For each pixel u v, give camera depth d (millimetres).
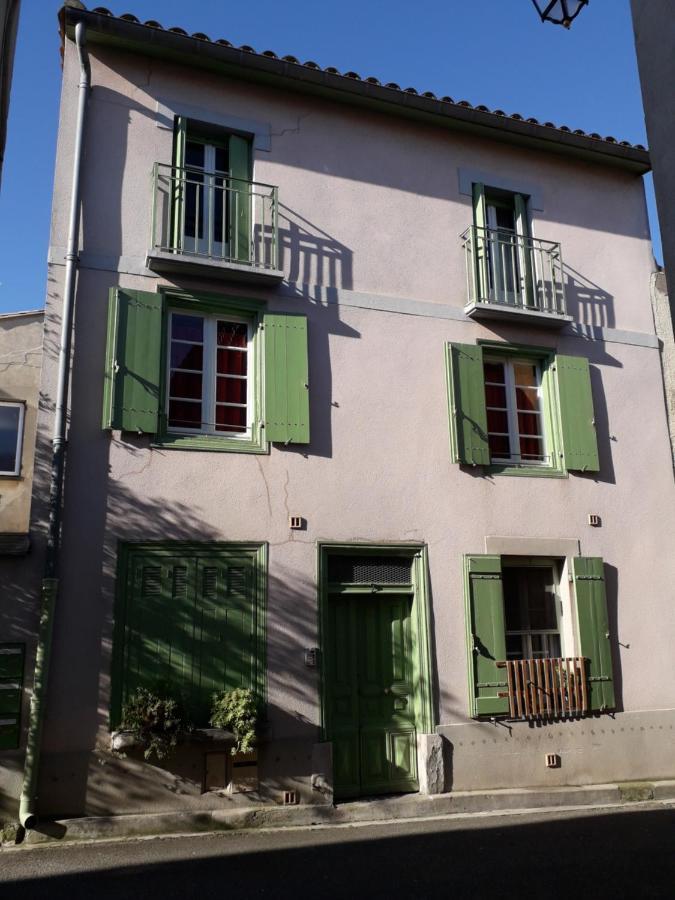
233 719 6816
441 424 8781
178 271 7910
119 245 7805
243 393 8273
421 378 8812
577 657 8664
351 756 7645
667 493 9797
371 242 8992
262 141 8727
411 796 7617
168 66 8453
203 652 7156
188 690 7023
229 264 7914
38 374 8234
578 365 9625
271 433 7902
